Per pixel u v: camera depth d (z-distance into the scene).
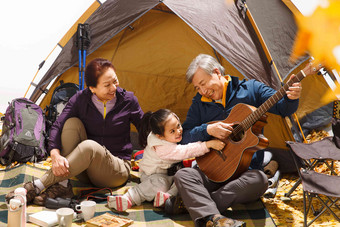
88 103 3.03
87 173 2.96
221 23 3.67
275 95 2.44
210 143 2.69
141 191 2.81
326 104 4.18
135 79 4.57
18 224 2.14
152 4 4.09
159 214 2.66
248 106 2.60
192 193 2.45
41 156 3.97
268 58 3.65
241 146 2.56
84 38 4.15
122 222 2.42
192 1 3.76
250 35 3.70
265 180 2.54
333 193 2.16
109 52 4.53
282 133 3.72
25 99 4.17
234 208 2.76
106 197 2.92
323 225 2.54
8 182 3.24
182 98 4.54
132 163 3.75
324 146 2.80
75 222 2.49
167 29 4.50
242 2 3.84
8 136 3.82
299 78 2.35
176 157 2.78
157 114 2.80
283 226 2.58
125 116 3.12
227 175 2.60
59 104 4.28
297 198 3.11
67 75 4.62
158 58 4.53
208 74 2.76
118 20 4.22
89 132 3.10
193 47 4.48
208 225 2.23
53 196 2.71
